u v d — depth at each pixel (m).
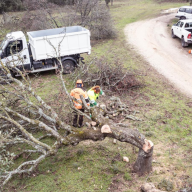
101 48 14.95
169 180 4.42
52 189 4.41
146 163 4.45
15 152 5.62
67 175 4.71
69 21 15.99
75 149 5.46
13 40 9.30
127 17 25.03
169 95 8.41
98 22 17.00
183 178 4.47
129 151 5.30
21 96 5.27
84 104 4.86
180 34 14.94
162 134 5.95
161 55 13.28
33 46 9.58
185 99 8.11
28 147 5.74
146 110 7.21
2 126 5.19
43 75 10.75
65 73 10.58
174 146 5.46
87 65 10.17
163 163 4.91
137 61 12.30
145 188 4.00
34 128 6.10
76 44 10.12
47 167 5.00
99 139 4.36
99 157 5.14
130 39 16.86
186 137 5.79
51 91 8.91
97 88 5.85
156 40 16.45
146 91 8.68
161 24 21.17
